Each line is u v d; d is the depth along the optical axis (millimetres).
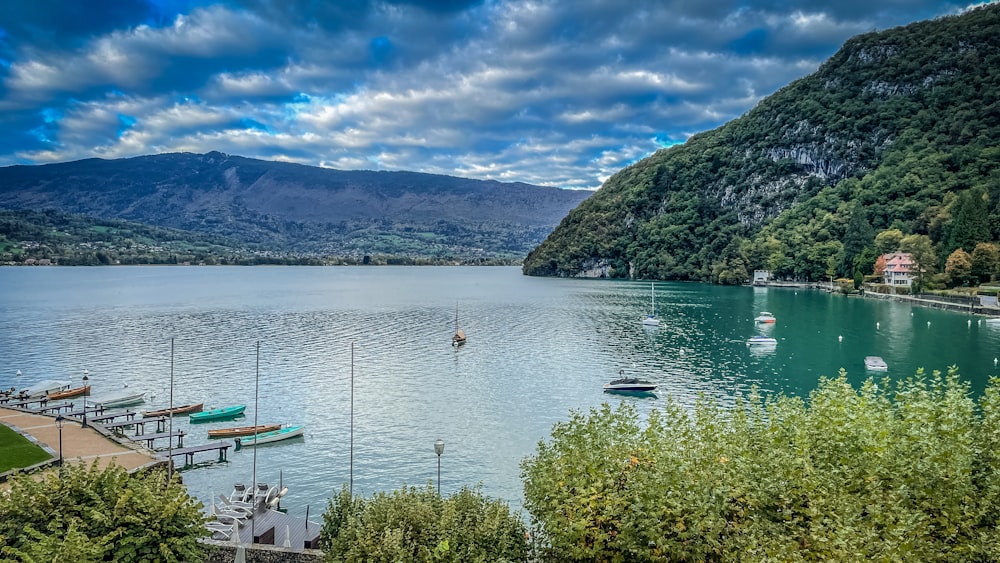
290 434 72500
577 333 147500
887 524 25719
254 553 35281
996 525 26844
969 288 193875
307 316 178625
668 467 29359
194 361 111938
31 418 66750
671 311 191500
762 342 129750
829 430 33375
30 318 167750
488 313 189000
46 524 27922
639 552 26828
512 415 80875
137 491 29266
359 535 28828
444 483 60312
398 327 156625
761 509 28641
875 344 129375
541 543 33844
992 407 32375
